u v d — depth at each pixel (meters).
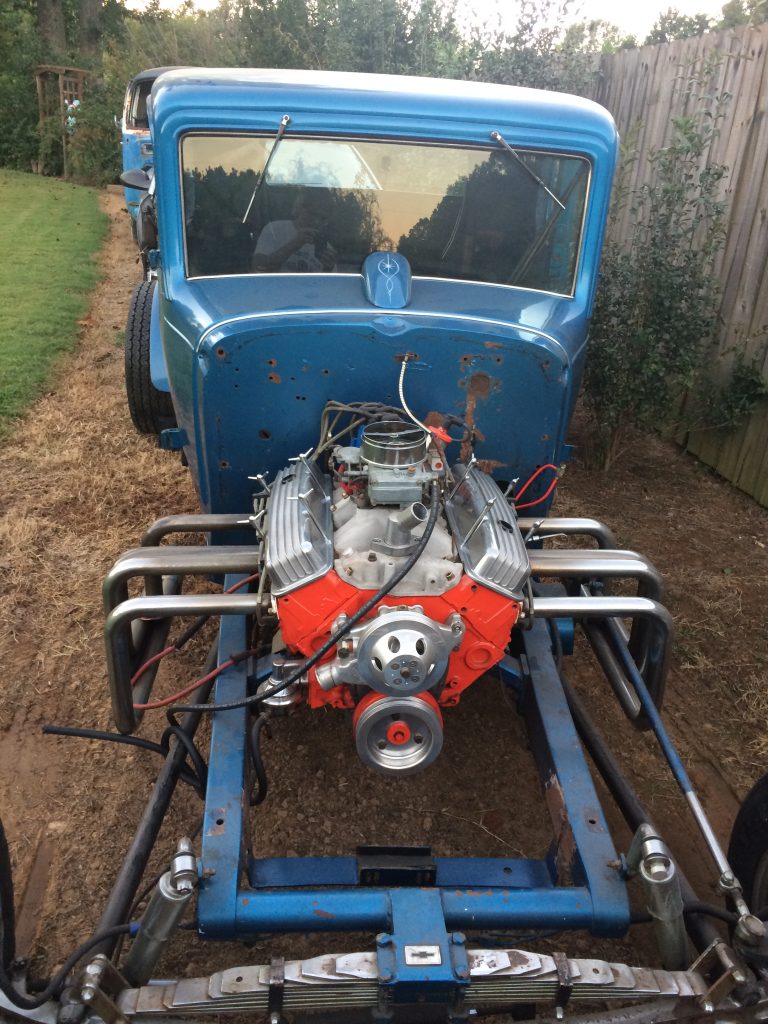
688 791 2.26
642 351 5.40
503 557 2.24
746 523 5.29
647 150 6.45
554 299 3.06
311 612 2.22
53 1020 1.86
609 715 3.62
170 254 2.94
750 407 5.38
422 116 2.84
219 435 2.77
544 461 2.88
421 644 2.10
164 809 2.34
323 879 2.30
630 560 2.66
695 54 5.83
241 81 2.83
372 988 1.85
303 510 2.36
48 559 4.49
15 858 2.81
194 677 3.74
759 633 4.20
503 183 2.96
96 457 5.64
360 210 2.97
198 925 2.01
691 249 5.45
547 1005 2.39
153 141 2.84
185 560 2.58
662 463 6.12
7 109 19.36
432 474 2.34
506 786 3.21
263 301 2.81
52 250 11.53
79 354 7.64
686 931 2.20
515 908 2.04
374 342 2.62
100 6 26.34
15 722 3.43
